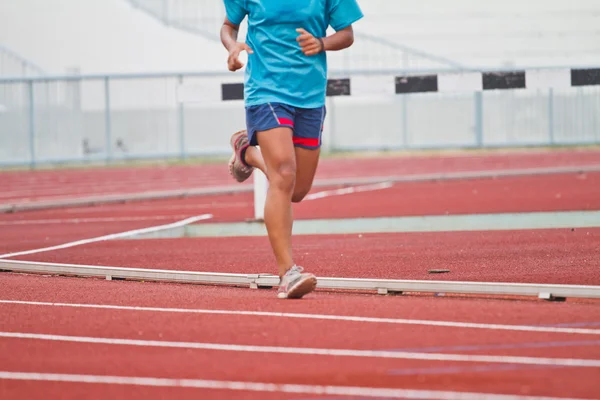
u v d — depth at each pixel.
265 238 26.78
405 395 9.75
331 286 16.73
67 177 69.75
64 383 10.59
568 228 26.89
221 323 13.62
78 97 86.38
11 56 90.50
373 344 12.05
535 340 12.10
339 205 38.44
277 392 9.99
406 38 98.94
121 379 10.70
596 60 97.69
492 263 19.78
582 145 98.94
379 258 21.30
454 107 99.56
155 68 98.62
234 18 17.06
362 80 27.95
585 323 13.10
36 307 15.30
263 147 16.31
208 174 70.69
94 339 12.78
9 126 84.31
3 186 60.00
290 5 16.12
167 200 45.12
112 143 89.06
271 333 12.87
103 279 18.78
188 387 10.29
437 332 12.66
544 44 97.94
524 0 97.81
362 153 98.50
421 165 76.12
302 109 16.47
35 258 22.88
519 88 27.81
